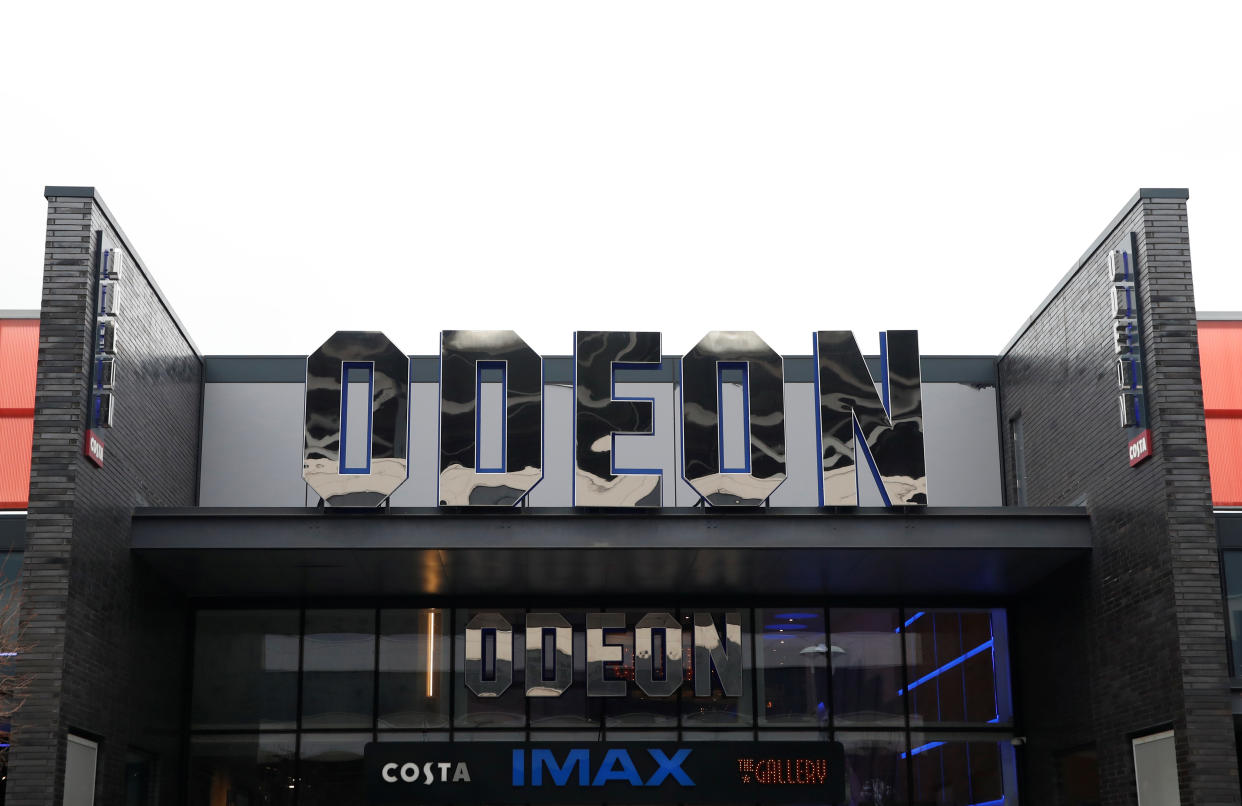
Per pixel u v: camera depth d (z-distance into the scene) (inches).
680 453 967.0
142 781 832.3
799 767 880.9
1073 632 832.9
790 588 908.0
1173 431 716.0
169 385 878.4
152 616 828.0
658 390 976.9
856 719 917.8
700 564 821.9
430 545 770.8
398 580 866.8
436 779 871.7
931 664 929.5
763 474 780.6
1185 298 731.4
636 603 931.3
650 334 796.6
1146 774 738.2
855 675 925.8
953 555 806.5
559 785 873.5
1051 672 872.9
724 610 930.7
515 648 920.9
